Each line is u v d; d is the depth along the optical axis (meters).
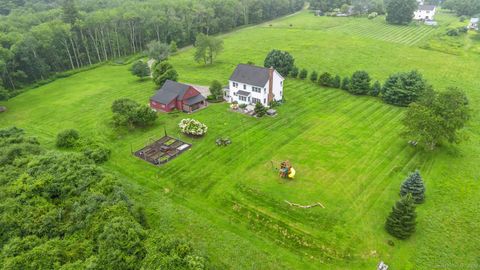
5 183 34.00
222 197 38.38
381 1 169.75
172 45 103.31
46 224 28.45
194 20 123.69
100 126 55.44
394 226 32.03
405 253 30.69
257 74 60.16
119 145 49.75
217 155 46.53
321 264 29.83
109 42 102.38
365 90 67.00
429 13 147.38
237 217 35.47
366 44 106.62
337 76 70.75
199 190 39.56
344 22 145.88
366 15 160.00
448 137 43.72
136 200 37.56
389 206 36.62
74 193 32.59
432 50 99.50
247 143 49.34
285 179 41.19
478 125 54.53
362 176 41.72
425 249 31.05
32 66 81.38
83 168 35.53
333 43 108.69
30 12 111.25
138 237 26.53
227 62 92.12
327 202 37.22
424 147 47.34
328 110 60.38
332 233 33.03
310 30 130.88
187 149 48.19
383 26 136.12
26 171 35.47
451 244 31.52
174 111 60.47
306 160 45.09
